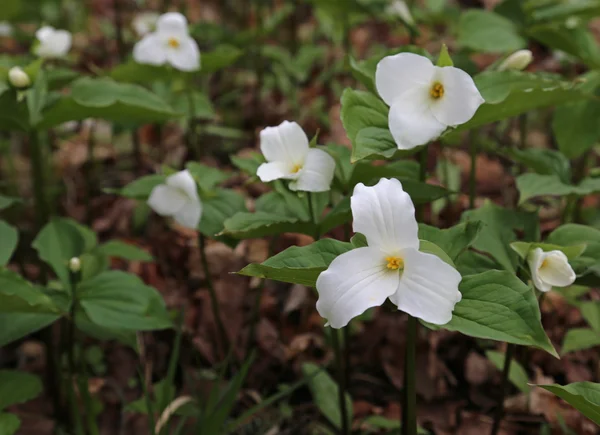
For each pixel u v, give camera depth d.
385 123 0.91
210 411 1.01
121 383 1.15
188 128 1.54
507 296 0.82
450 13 1.61
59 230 1.07
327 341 1.16
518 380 1.06
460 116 0.86
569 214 1.13
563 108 1.14
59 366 1.08
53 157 1.58
